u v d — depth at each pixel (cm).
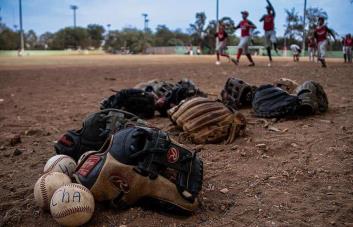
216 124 143
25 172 125
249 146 138
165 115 193
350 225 89
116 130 117
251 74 386
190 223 92
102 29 3112
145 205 99
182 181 95
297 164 121
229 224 91
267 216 93
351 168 116
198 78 370
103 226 91
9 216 97
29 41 2967
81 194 90
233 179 113
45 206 96
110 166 94
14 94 317
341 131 150
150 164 94
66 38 2856
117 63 725
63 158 108
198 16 2616
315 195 101
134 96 181
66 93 316
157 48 2461
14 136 158
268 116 172
